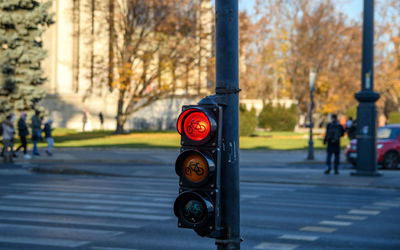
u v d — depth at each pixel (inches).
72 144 1277.1
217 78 155.6
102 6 1688.0
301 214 402.3
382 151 842.8
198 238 313.3
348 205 451.8
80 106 2288.4
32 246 288.5
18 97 1347.2
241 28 1893.5
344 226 353.1
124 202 457.4
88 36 1781.5
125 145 1251.8
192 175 147.9
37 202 452.8
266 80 2298.2
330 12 2044.8
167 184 606.2
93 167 776.9
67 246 288.8
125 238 310.8
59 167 761.0
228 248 150.9
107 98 2250.2
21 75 1362.0
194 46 1684.3
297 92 2235.5
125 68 1642.5
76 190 541.0
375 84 2222.0
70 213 397.4
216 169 146.4
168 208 424.8
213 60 1679.4
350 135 1151.0
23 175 702.5
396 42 2165.4
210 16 1695.4
